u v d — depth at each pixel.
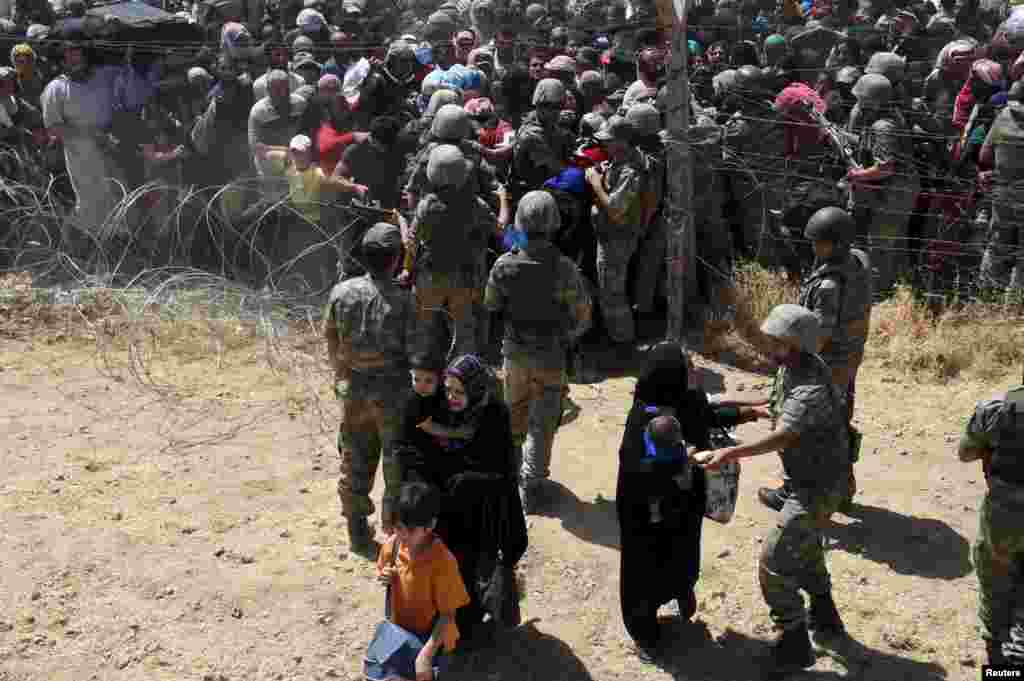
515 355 6.34
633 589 5.20
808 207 9.23
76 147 9.93
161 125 9.94
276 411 7.82
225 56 10.20
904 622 5.60
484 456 5.06
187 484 6.82
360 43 11.79
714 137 9.06
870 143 9.14
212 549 6.14
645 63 9.51
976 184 9.40
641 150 8.43
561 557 6.14
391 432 5.74
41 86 10.52
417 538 4.54
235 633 5.47
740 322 8.97
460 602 4.63
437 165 7.26
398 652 4.59
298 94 9.55
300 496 6.76
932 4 14.72
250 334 8.94
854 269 6.00
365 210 8.77
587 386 8.37
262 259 9.69
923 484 7.01
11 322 8.95
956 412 7.94
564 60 9.50
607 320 8.73
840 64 11.53
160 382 8.19
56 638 5.39
